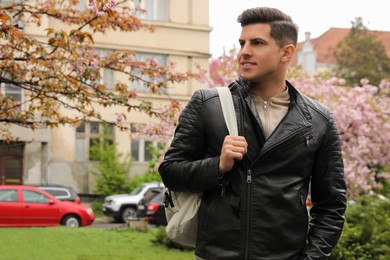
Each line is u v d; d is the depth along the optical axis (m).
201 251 2.99
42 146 29.95
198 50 32.88
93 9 7.74
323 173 3.12
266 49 3.02
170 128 12.66
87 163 30.75
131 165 31.00
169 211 3.17
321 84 21.34
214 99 3.08
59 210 20.83
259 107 3.08
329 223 3.12
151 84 9.32
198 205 3.05
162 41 32.25
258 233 2.89
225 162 2.86
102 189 29.86
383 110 20.14
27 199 20.56
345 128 19.28
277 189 2.92
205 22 33.09
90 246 13.55
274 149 2.94
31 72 8.31
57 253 12.20
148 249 13.73
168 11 32.56
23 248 12.49
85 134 30.91
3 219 20.08
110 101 8.48
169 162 3.07
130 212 26.53
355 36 54.91
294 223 2.94
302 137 3.00
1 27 6.81
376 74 53.38
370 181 19.22
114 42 31.12
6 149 29.36
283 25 3.03
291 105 3.06
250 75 3.03
